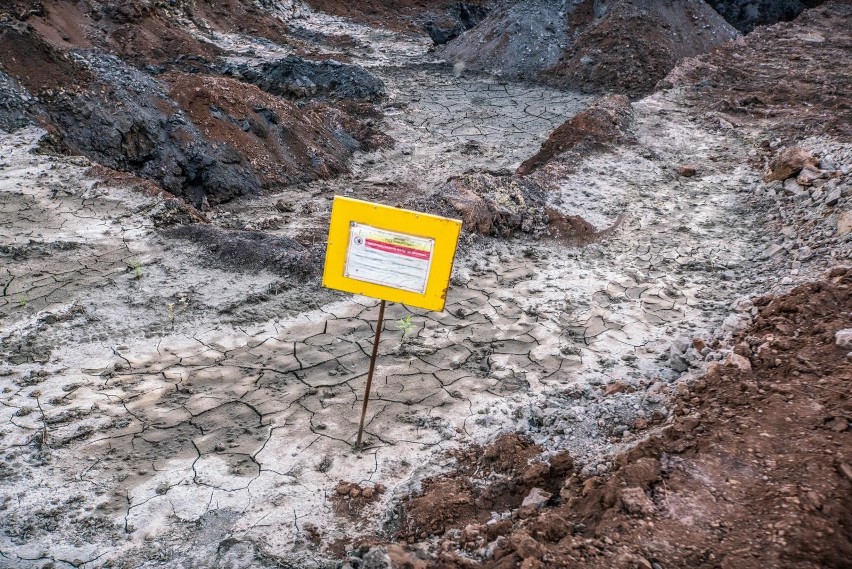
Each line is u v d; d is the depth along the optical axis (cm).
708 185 916
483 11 2480
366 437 459
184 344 562
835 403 384
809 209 773
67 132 1012
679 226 793
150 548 369
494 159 1269
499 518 375
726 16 2367
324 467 430
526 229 766
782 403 397
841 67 1598
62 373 521
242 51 1820
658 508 327
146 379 518
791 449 352
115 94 1065
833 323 493
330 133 1267
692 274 693
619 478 353
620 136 1057
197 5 1930
